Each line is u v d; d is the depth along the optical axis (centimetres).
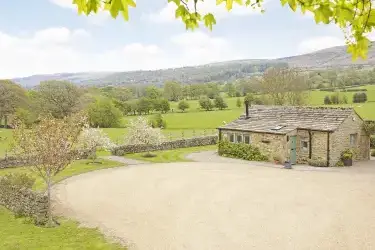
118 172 3366
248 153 3944
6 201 2394
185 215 2128
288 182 2870
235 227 1911
